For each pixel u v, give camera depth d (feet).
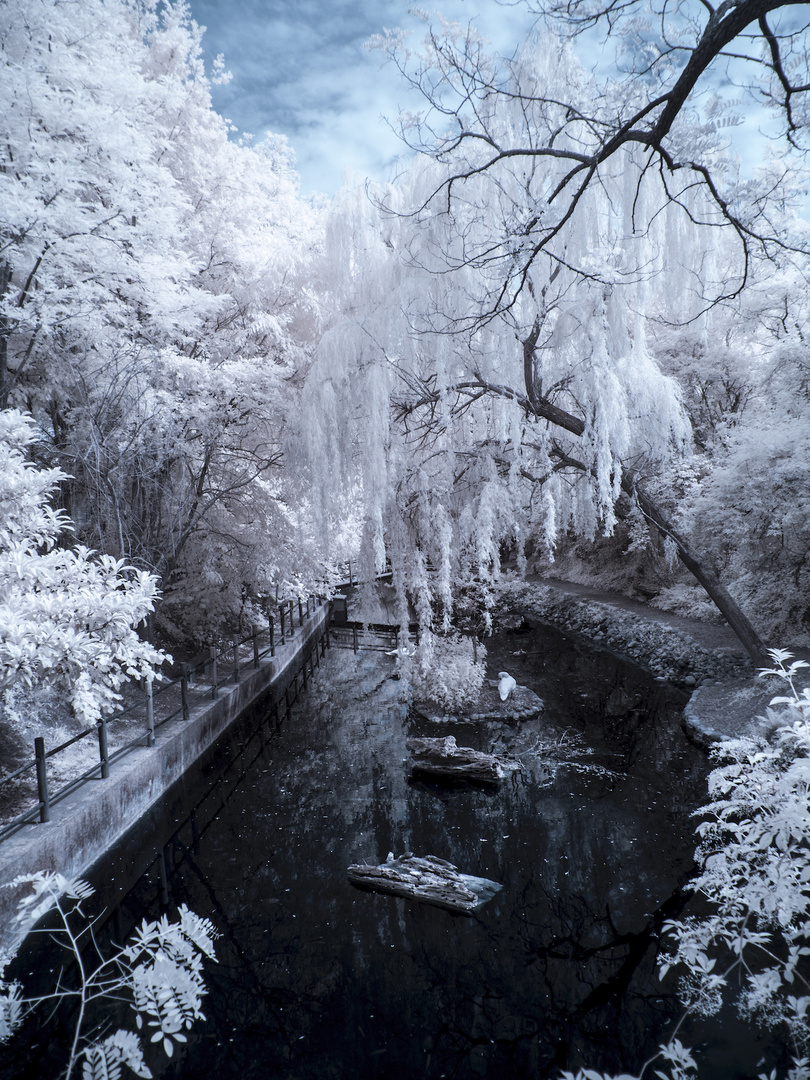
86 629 16.81
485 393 29.89
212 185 38.75
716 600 32.99
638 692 35.42
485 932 16.14
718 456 42.80
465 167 18.30
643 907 16.72
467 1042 12.76
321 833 21.25
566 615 56.85
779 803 9.77
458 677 34.01
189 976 7.39
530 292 26.63
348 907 17.33
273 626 43.39
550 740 28.73
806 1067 10.32
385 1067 12.33
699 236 24.47
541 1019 13.34
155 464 28.89
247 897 17.83
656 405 27.25
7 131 23.29
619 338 26.66
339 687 38.91
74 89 26.11
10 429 17.44
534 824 21.30
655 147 12.82
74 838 17.40
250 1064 12.43
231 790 24.76
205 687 31.99
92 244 24.90
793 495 31.24
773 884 9.77
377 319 28.63
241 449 35.70
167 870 19.27
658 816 21.38
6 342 26.27
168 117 38.65
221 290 37.01
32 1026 13.10
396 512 31.30
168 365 27.86
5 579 15.90
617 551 65.57
